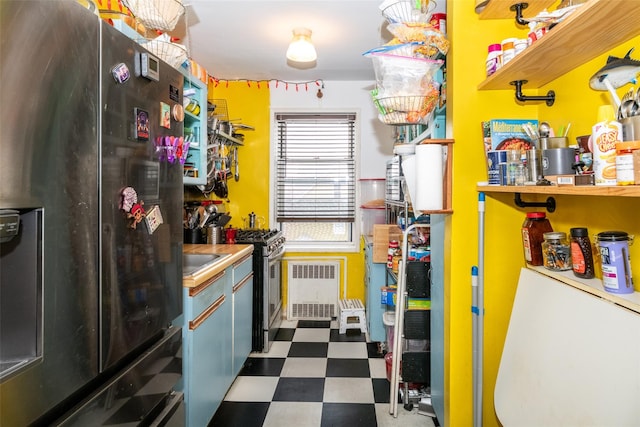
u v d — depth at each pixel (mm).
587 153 1098
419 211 1698
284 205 4000
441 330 1883
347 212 3990
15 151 774
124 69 1124
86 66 985
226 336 2248
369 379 2590
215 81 3848
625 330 986
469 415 1725
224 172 3494
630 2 885
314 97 3910
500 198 1684
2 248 838
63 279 912
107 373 1159
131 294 1194
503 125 1578
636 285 1117
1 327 837
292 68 3520
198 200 3492
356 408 2230
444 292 1815
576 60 1294
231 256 2334
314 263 3928
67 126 920
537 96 1563
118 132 1124
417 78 1543
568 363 1167
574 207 1438
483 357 1679
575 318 1184
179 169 1532
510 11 1560
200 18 2521
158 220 1352
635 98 973
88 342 999
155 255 1346
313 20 2549
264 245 3039
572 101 1398
